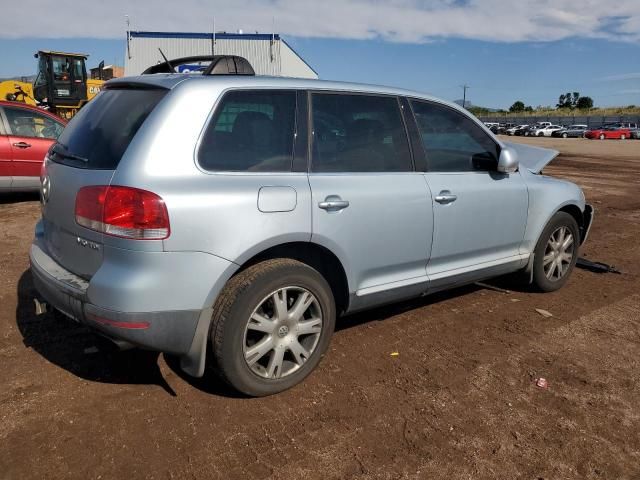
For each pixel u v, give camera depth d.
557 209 4.97
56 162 3.34
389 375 3.55
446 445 2.86
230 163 3.06
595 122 73.25
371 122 3.75
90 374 3.46
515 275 5.20
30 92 18.06
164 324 2.84
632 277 5.89
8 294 4.78
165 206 2.76
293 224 3.16
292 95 3.40
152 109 2.99
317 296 3.34
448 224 4.05
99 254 2.88
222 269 2.93
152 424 2.95
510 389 3.43
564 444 2.90
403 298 3.98
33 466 2.59
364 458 2.73
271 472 2.61
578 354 3.94
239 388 3.11
